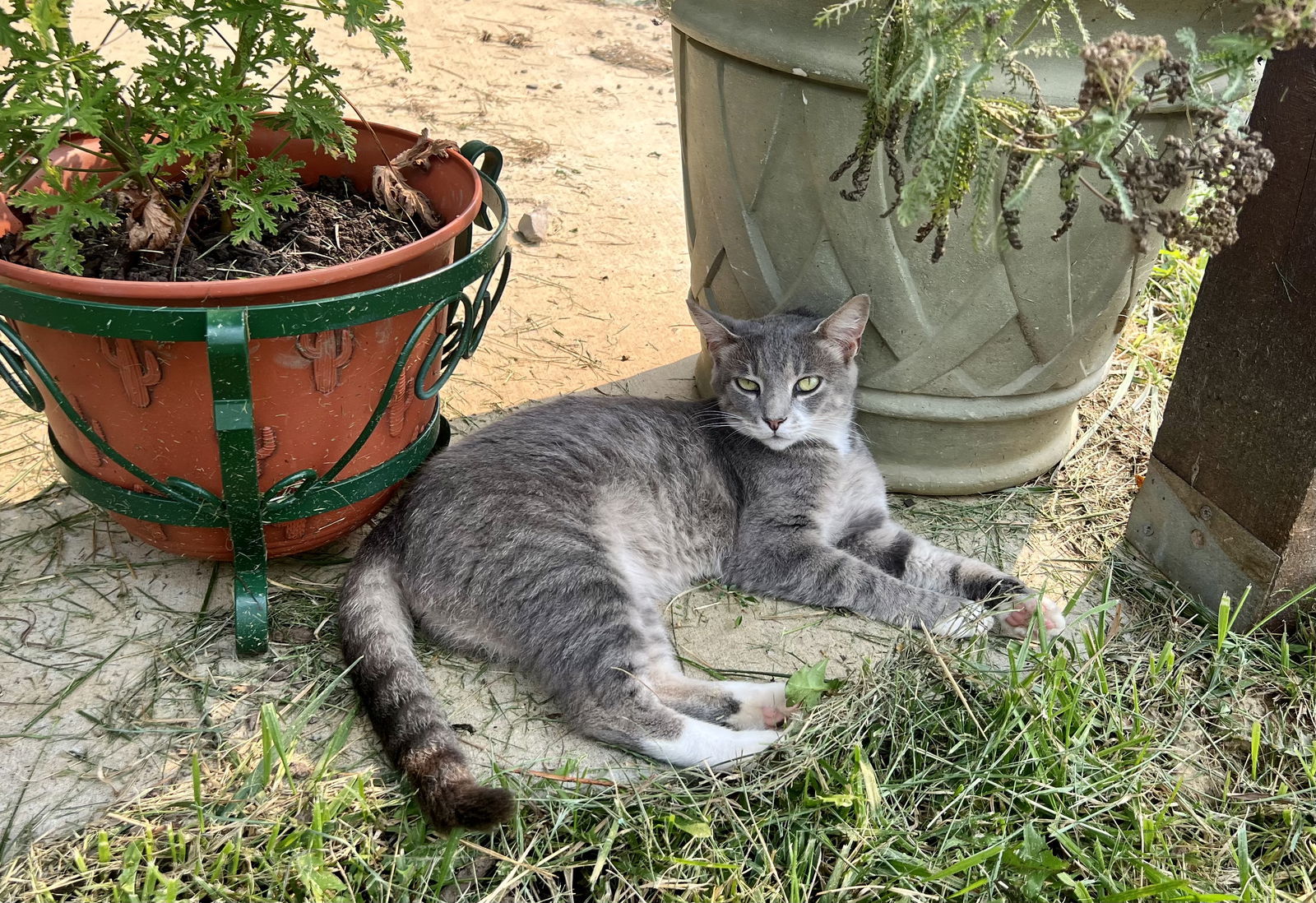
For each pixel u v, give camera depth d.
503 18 1.63
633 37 1.60
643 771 0.57
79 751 0.56
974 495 0.80
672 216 1.17
